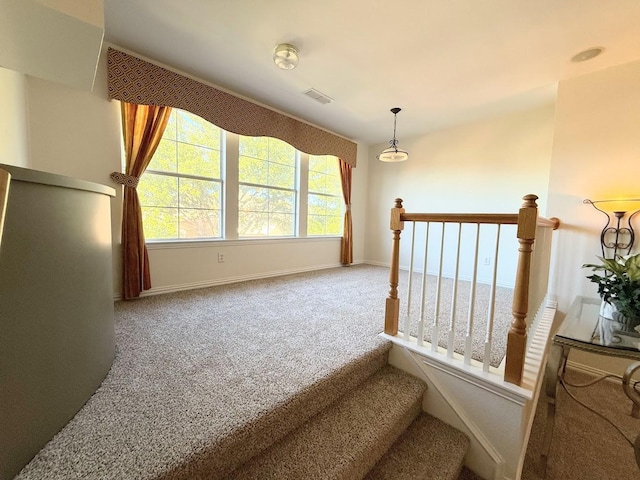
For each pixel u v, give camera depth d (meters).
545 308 2.45
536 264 1.76
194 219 3.12
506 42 2.12
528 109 3.44
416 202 4.60
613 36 1.99
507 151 3.65
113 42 2.31
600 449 1.57
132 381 1.29
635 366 1.37
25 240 0.77
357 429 1.24
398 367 1.77
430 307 2.63
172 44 2.30
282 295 2.91
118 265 2.59
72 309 1.01
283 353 1.61
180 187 2.99
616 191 2.29
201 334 1.86
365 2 1.77
